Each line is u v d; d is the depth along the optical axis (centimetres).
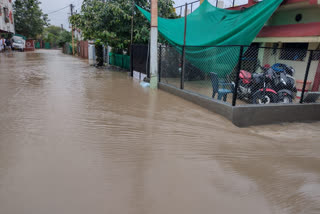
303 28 771
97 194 261
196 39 877
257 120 563
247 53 959
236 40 729
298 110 601
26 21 3791
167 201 259
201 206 254
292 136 504
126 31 1335
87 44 2352
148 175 306
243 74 701
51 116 510
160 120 526
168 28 1008
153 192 272
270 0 740
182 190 280
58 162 322
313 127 573
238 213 248
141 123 500
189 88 861
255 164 361
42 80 959
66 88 815
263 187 301
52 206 238
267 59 984
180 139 430
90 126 463
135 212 238
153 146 392
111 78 1102
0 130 420
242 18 780
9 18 3031
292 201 277
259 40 917
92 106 605
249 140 457
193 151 385
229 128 510
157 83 899
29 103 603
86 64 1772
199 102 657
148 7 1344
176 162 345
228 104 561
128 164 330
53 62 1836
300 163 376
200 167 336
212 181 304
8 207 232
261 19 738
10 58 2016
